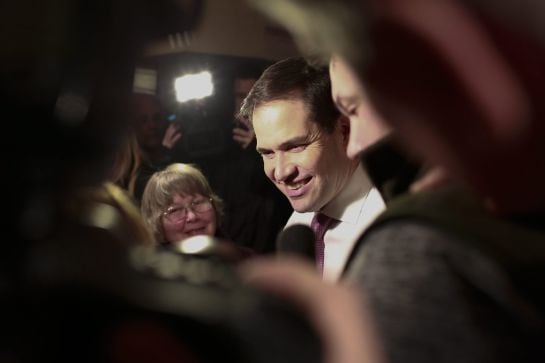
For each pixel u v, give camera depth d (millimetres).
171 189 2143
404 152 867
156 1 410
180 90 2625
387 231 748
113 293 375
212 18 2746
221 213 2236
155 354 370
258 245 2902
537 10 497
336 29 490
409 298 703
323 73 1734
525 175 534
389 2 486
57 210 381
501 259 691
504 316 692
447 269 707
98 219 418
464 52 493
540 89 500
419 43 490
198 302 376
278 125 1749
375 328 668
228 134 2902
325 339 389
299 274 414
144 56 431
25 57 370
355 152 1021
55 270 371
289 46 2889
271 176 1812
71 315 369
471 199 736
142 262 408
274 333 383
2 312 365
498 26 495
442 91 503
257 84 1798
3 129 363
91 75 385
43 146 370
